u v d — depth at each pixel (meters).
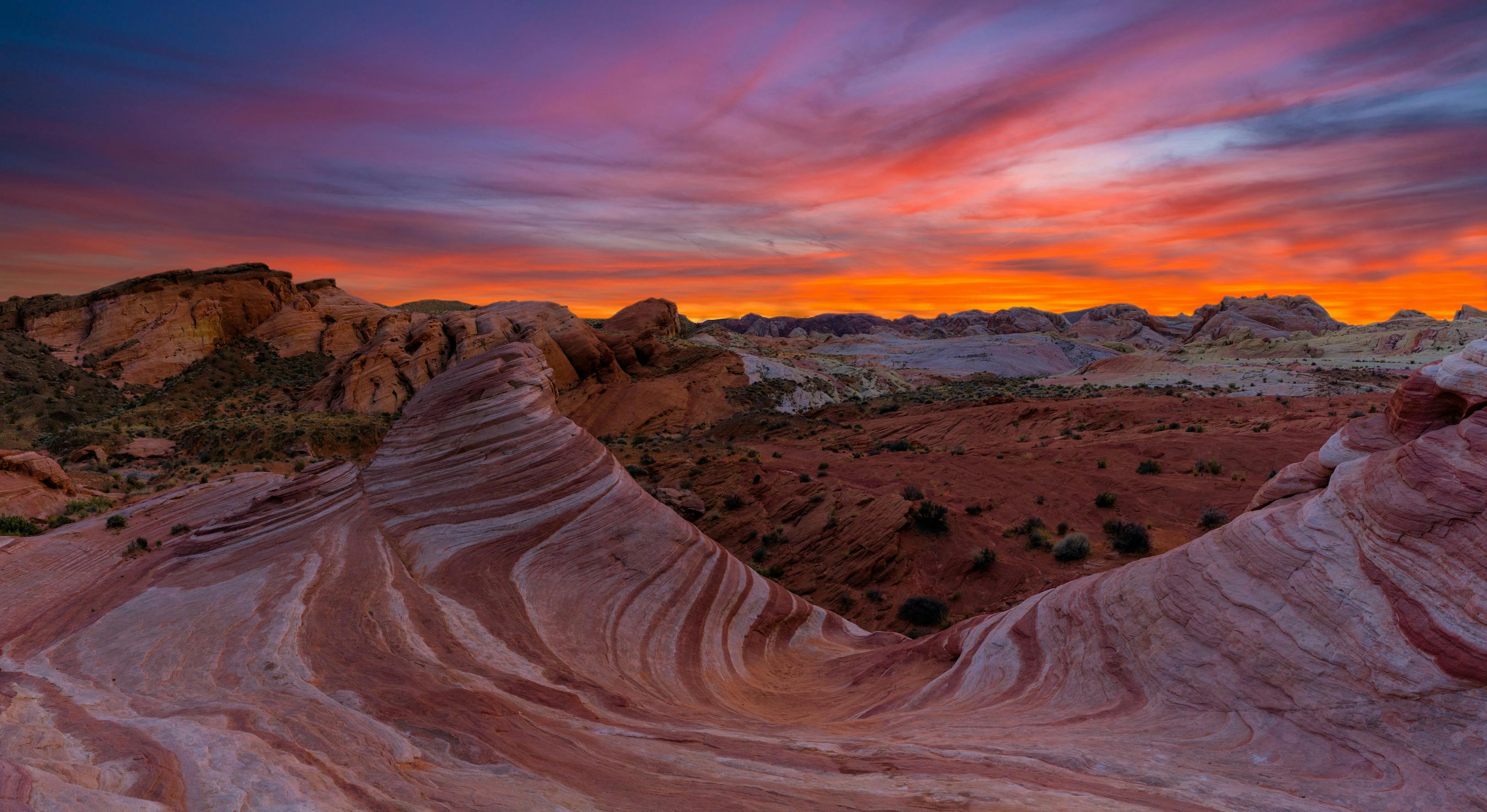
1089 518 31.56
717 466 44.00
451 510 17.66
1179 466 38.50
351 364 80.31
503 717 8.42
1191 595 9.26
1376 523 7.72
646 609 15.52
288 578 14.11
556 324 98.44
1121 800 5.67
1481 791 5.66
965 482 39.22
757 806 5.78
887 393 118.62
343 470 20.11
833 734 9.17
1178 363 112.44
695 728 9.27
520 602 14.30
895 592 26.52
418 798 5.42
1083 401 64.06
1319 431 42.59
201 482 35.38
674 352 111.31
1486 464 7.07
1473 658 6.36
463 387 21.61
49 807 3.86
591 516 17.88
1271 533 8.89
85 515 28.84
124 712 7.92
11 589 16.44
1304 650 7.61
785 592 19.66
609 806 5.72
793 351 156.00
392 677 9.70
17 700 8.16
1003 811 5.41
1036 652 11.17
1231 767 6.66
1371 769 6.29
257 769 5.55
